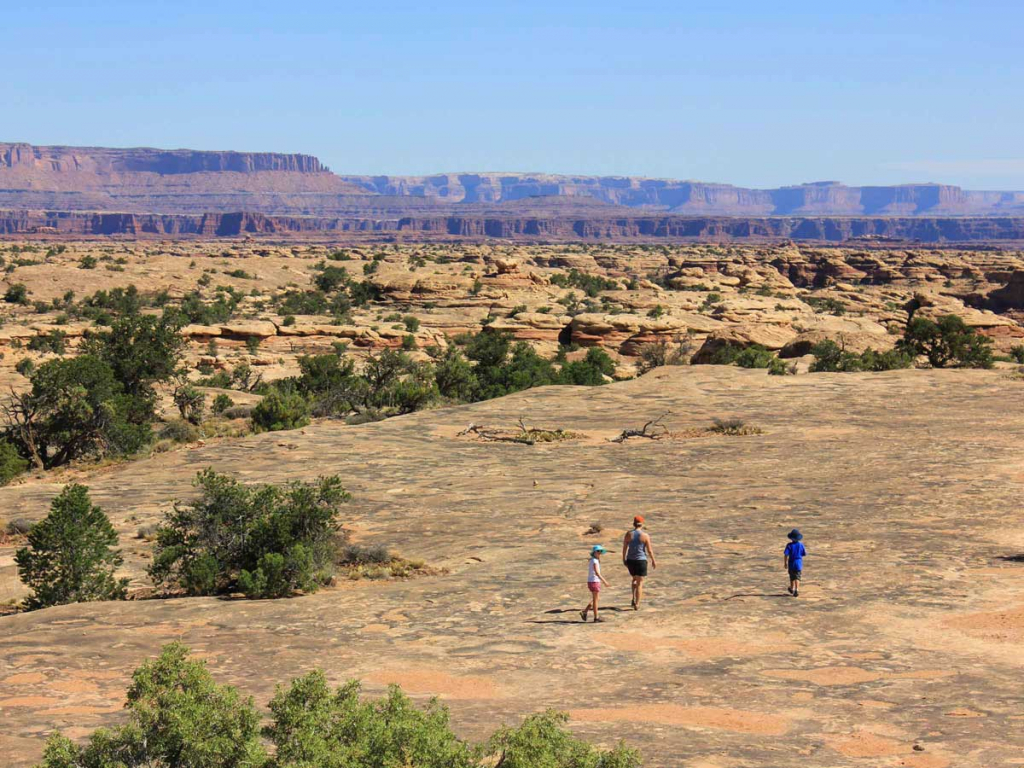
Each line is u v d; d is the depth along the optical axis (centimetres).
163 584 2256
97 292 14488
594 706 1249
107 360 5650
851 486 2880
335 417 5997
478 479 3225
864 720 1170
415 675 1407
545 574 2050
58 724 1178
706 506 2705
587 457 3559
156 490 3212
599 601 1828
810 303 17638
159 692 909
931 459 3231
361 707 913
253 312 13850
